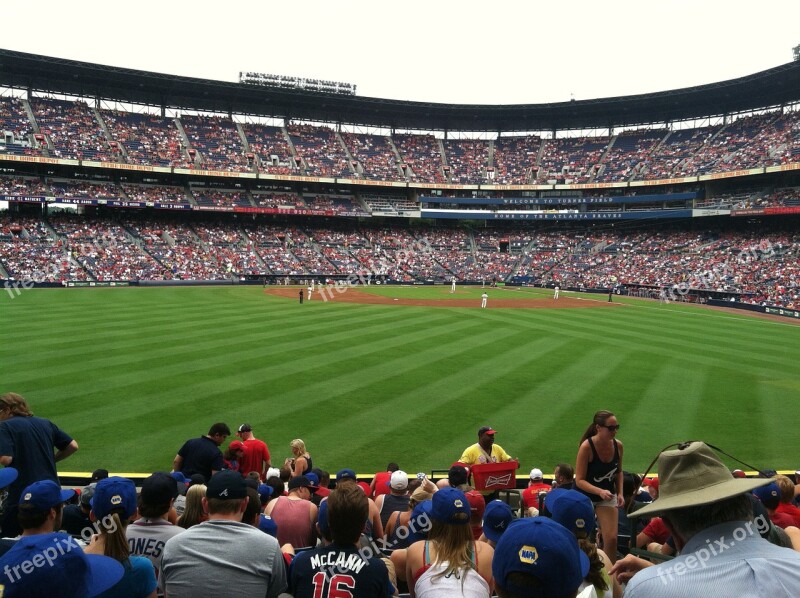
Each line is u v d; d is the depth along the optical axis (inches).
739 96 3154.5
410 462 585.6
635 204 3398.1
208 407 731.4
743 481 115.2
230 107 3590.1
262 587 172.1
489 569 196.1
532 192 3619.6
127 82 3117.6
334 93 3624.5
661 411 768.9
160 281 2802.7
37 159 2775.6
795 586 100.4
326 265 3312.0
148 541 213.6
